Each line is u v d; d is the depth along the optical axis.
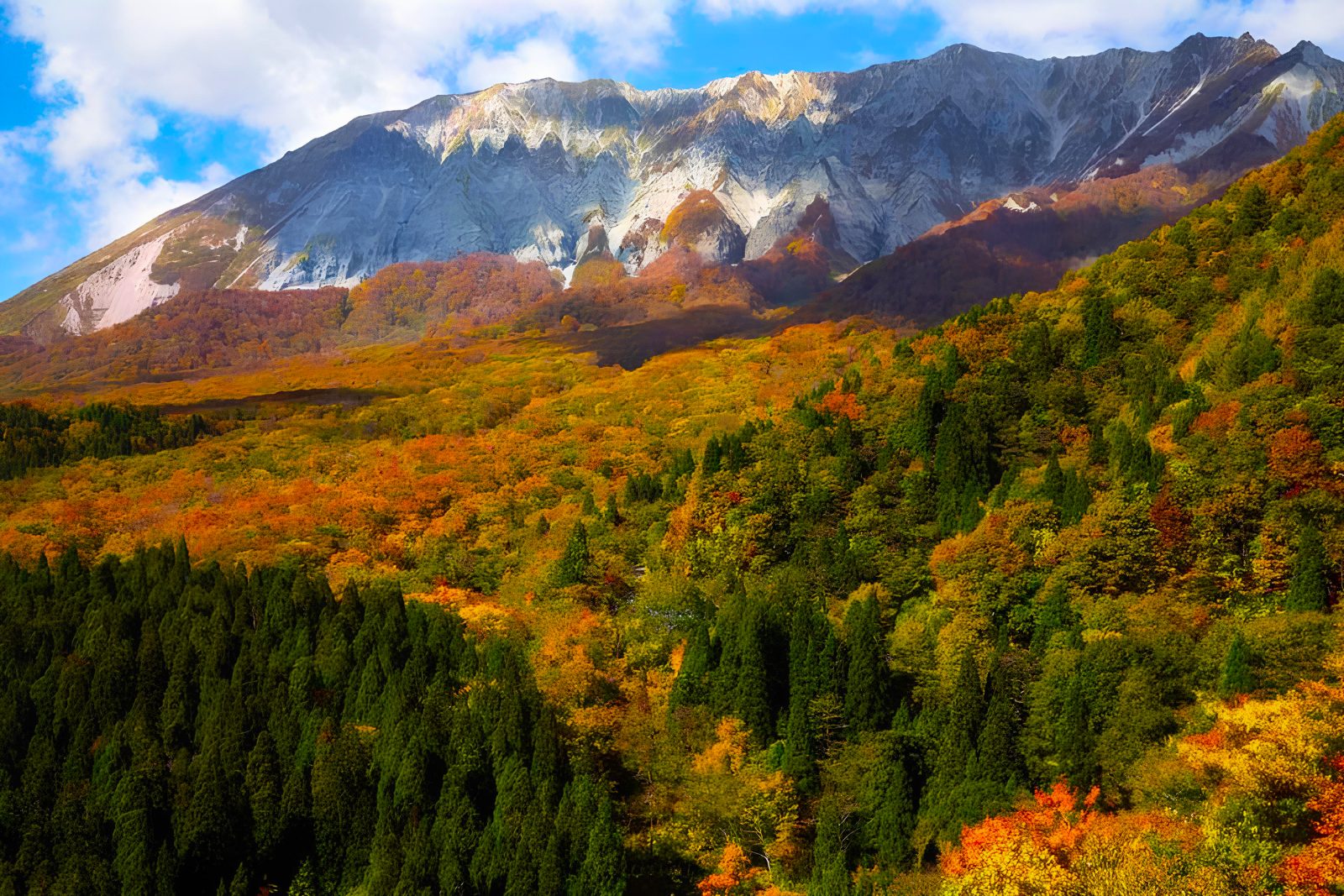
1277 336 133.88
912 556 125.62
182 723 115.94
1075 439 139.12
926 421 145.75
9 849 101.75
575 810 94.81
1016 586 113.94
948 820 91.56
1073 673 98.44
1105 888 72.19
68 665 120.94
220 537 173.62
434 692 111.69
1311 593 101.69
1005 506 123.19
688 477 158.50
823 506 138.00
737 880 93.12
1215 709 90.94
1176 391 137.00
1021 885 75.06
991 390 150.12
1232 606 107.12
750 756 102.50
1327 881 69.06
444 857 94.44
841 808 95.12
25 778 109.56
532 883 91.31
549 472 197.62
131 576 142.38
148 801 101.25
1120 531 114.19
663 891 96.00
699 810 96.62
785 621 113.62
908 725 102.44
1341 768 75.94
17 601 136.88
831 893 86.62
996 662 104.56
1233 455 116.75
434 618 125.31
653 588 128.50
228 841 98.94
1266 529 108.81
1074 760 92.50
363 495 188.38
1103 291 169.38
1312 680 90.00
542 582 140.88
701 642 112.19
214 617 126.81
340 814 101.44
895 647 112.19
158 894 95.69
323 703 116.44
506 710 105.44
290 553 161.75
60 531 192.25
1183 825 79.62
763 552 135.12
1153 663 97.62
